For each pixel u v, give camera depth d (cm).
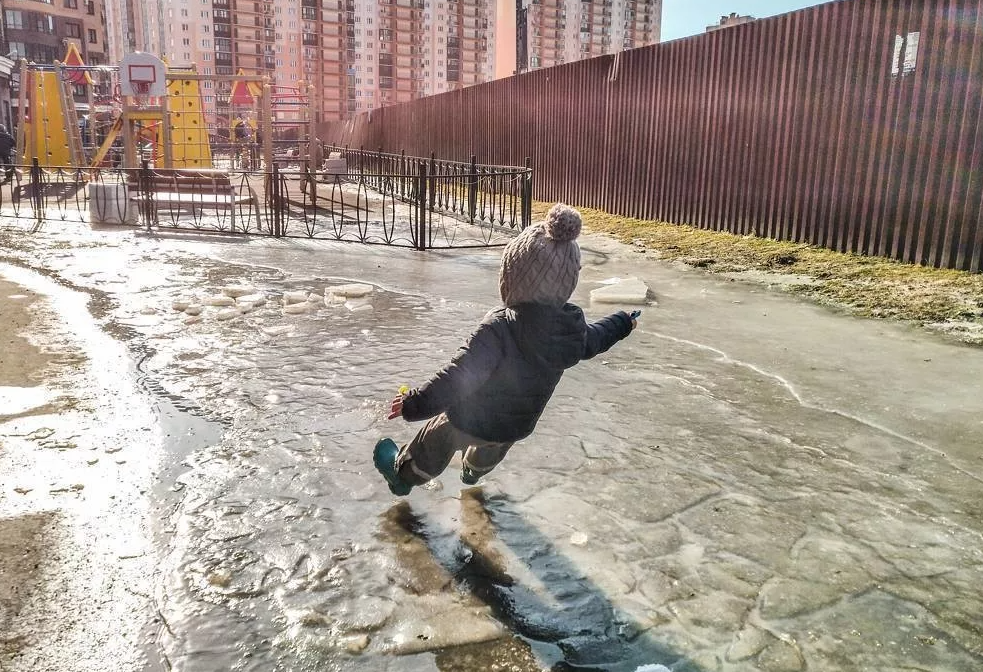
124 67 1775
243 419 416
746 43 1084
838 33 927
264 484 339
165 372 494
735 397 470
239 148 3156
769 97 1047
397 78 14275
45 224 1273
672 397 468
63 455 361
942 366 532
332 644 234
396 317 663
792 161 1016
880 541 302
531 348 257
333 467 358
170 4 12225
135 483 336
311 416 423
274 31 12838
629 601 260
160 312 660
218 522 304
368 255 1021
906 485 351
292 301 707
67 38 7550
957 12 775
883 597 264
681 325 647
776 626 247
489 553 288
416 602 256
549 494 338
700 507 328
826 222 969
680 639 240
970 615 254
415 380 488
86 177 2181
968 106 775
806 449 391
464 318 662
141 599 253
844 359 550
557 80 1614
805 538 303
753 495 340
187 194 1335
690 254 1009
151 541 289
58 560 273
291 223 1370
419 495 333
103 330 593
